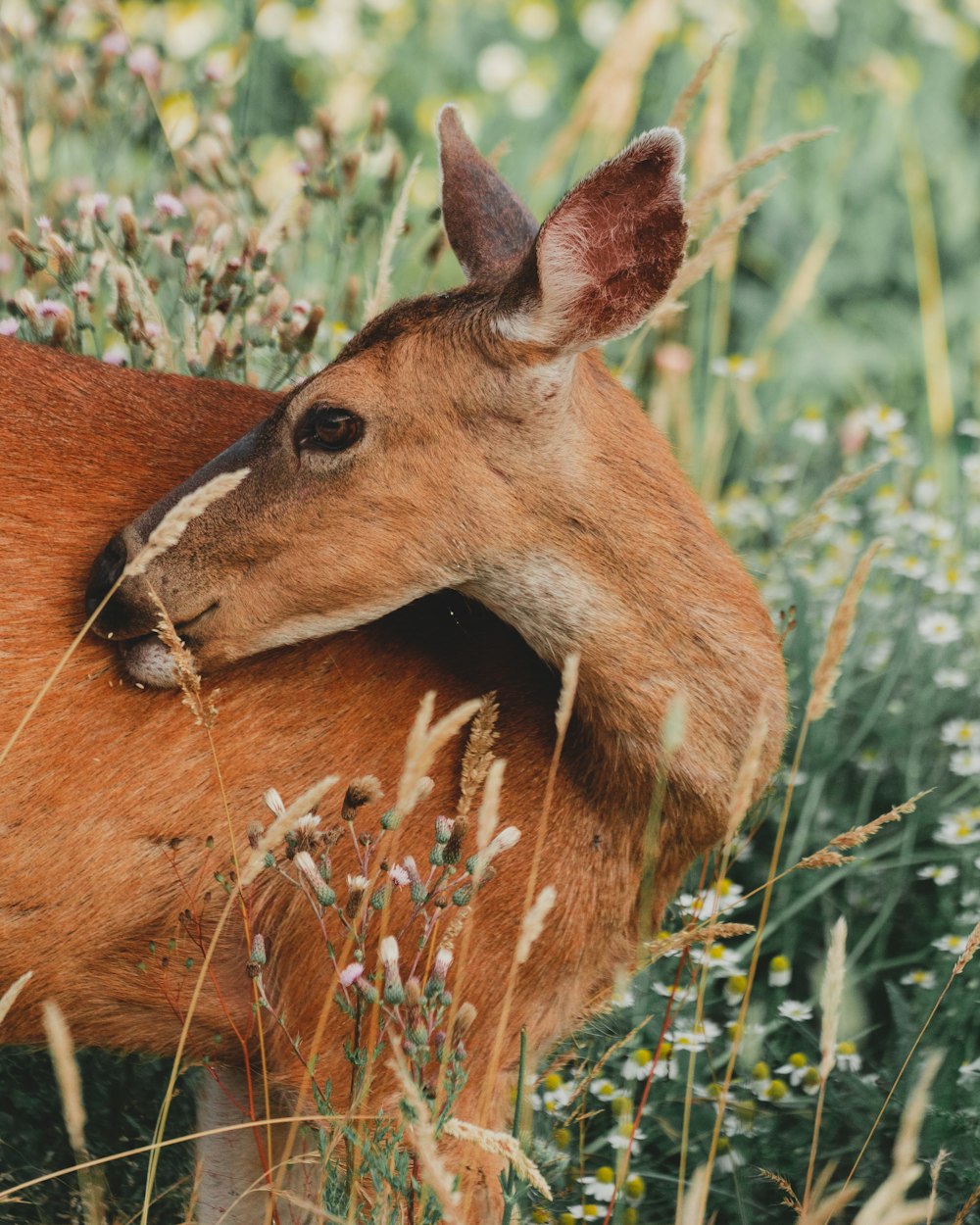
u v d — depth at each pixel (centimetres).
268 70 1689
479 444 704
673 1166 846
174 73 1390
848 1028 902
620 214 701
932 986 902
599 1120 845
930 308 1653
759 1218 826
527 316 691
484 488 705
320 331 1041
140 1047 753
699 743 728
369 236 1303
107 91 1220
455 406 702
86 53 1373
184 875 714
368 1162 627
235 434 784
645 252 708
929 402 1611
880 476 1384
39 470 737
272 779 718
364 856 654
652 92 1744
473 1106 720
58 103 1204
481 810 615
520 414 703
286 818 610
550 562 713
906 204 1755
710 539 742
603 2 1836
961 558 1169
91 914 712
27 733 698
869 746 1102
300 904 706
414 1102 568
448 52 1803
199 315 955
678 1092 853
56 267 927
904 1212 570
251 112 1535
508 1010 664
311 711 725
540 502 709
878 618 1145
